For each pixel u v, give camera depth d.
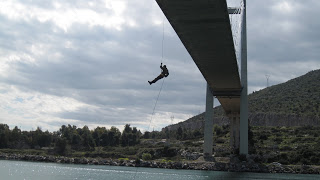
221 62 48.91
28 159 116.31
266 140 116.62
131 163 97.19
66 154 129.88
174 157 107.44
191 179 58.25
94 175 67.88
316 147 98.19
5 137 141.50
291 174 73.06
